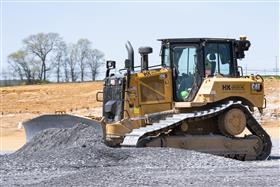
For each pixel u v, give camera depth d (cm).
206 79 2659
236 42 2769
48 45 12394
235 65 2761
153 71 2694
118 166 2119
